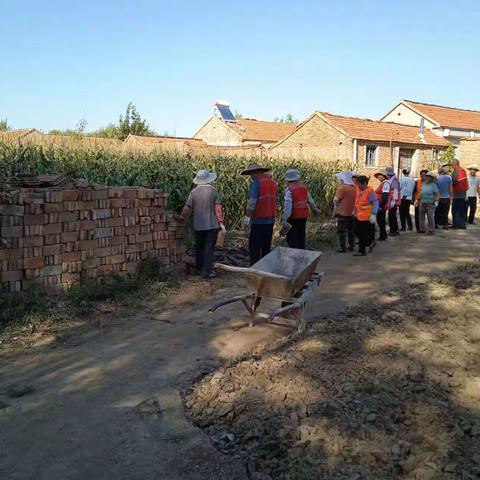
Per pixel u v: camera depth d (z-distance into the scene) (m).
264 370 5.23
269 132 48.03
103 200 7.69
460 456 3.95
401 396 4.79
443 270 10.05
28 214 6.76
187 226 11.30
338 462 3.83
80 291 7.19
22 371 5.18
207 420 4.36
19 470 3.63
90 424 4.23
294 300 6.20
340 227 11.75
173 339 6.10
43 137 15.55
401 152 32.78
